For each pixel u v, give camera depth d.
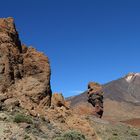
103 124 57.66
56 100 41.91
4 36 37.47
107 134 49.75
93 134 38.97
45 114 36.66
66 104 43.50
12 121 28.39
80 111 78.94
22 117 29.50
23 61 39.47
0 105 31.38
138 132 60.16
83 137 33.84
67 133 31.19
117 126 61.28
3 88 34.59
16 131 26.31
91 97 84.50
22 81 37.88
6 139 24.19
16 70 37.44
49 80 40.38
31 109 35.19
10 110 31.61
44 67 40.34
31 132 27.58
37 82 38.75
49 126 33.19
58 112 39.41
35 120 32.75
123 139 49.31
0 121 27.45
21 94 36.09
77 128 38.34
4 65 35.75
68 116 40.03
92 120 57.62
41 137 27.41
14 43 38.94
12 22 39.84
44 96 38.66
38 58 40.62
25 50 40.81
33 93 37.56
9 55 36.91
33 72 39.50
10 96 34.12
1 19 38.81
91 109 80.94
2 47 36.50
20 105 34.31
